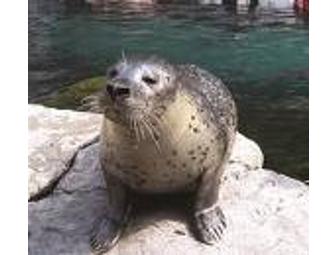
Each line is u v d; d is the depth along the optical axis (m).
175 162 2.08
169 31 5.44
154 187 2.16
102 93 1.91
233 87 4.47
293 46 5.14
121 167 2.10
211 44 5.19
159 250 2.12
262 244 2.16
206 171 2.17
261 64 4.85
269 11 5.82
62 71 4.71
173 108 2.01
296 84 4.50
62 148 2.66
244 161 2.63
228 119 2.30
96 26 5.60
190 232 2.19
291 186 2.46
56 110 2.98
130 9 5.97
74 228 2.24
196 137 2.08
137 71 1.93
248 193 2.40
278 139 3.69
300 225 2.25
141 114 1.92
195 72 2.33
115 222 2.18
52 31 5.52
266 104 4.18
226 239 2.17
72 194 2.43
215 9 5.93
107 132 2.07
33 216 2.30
